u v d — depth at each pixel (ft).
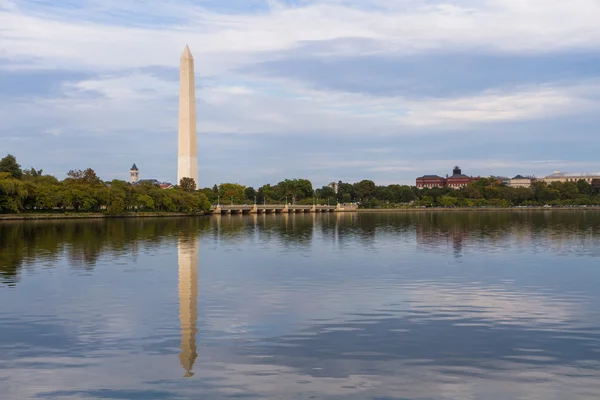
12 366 93.04
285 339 106.83
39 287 159.74
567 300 140.36
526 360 94.99
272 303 137.49
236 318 122.52
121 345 103.60
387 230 415.23
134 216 622.13
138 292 152.15
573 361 94.43
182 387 84.48
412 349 100.73
